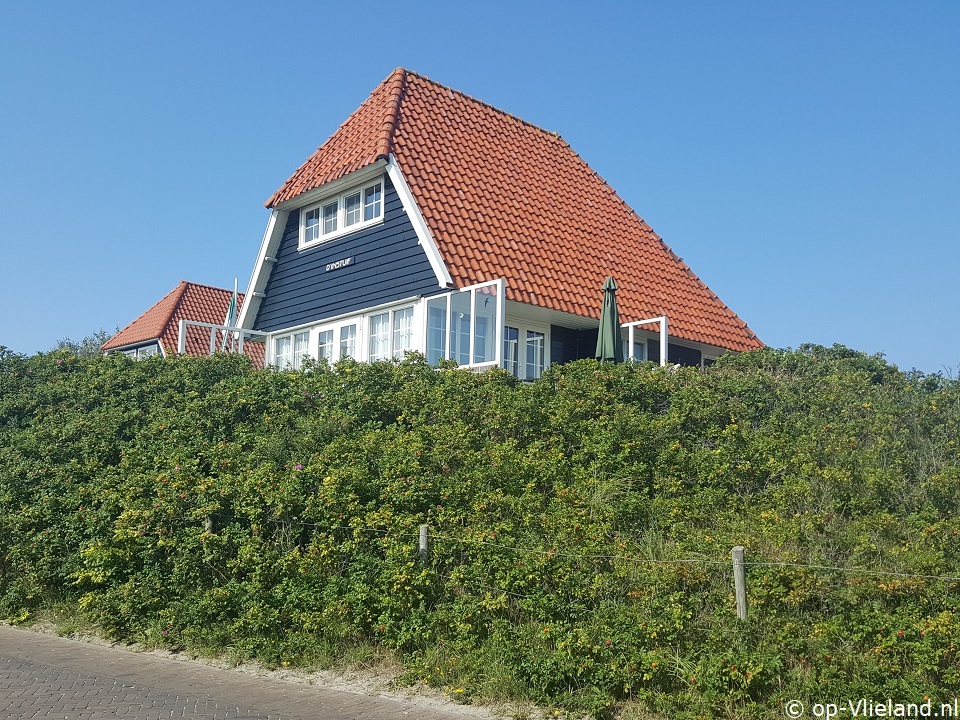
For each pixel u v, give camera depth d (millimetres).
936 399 12172
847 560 8508
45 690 7727
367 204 19078
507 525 9453
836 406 12383
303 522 10477
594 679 7457
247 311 21578
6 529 11914
